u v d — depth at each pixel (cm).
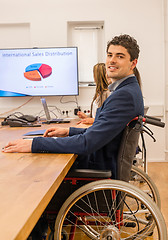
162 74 467
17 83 450
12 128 258
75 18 464
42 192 79
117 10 461
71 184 145
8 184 87
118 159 142
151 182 194
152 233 171
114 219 143
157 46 463
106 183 125
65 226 155
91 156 155
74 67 447
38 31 466
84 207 144
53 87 451
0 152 139
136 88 145
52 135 162
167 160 471
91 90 474
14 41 483
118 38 151
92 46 482
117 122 133
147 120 138
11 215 64
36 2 463
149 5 458
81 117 341
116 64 149
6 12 466
